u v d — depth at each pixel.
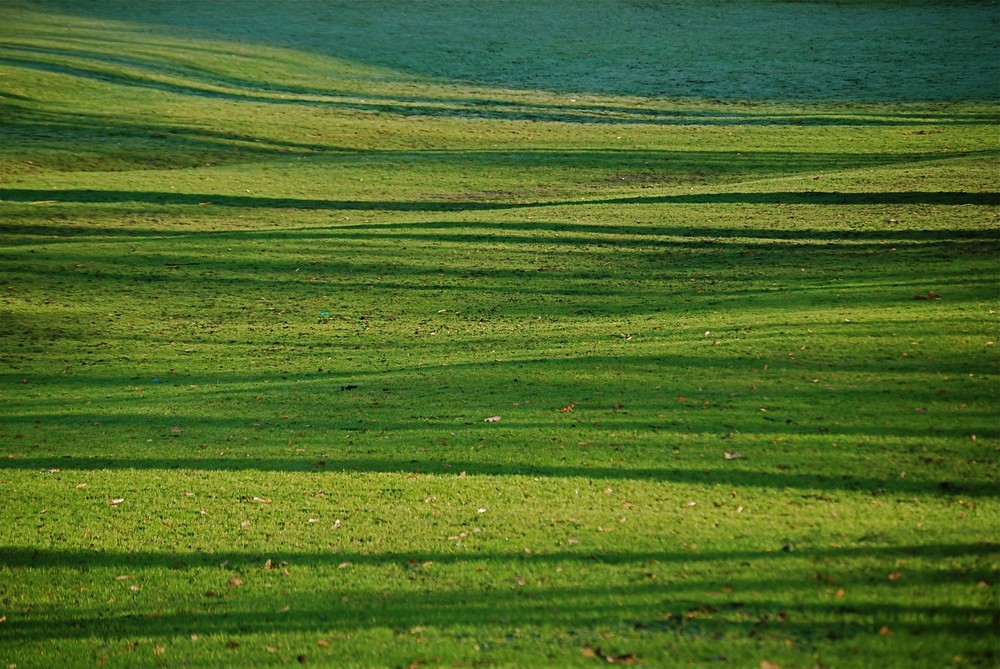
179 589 14.08
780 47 79.12
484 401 20.80
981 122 52.28
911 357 20.91
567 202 40.22
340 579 14.01
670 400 19.88
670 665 11.05
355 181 44.53
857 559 13.01
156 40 75.31
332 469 17.92
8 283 30.78
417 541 14.98
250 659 12.20
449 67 74.19
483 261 32.53
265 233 36.16
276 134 52.50
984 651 10.66
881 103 60.09
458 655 11.78
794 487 15.68
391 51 78.12
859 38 80.69
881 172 40.91
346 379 23.00
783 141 50.81
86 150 47.53
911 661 10.62
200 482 17.61
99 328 27.38
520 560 14.07
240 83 64.62
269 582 14.09
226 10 90.25
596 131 54.88
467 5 95.31
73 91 57.53
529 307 27.95
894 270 27.75
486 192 43.09
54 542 15.58
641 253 32.38
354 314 28.23
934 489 15.08
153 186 42.41
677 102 63.47
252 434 19.83
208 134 51.66
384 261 32.94
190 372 24.06
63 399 22.45
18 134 49.12
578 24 88.56
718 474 16.42
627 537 14.47
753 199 38.09
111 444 19.61
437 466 17.73
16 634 13.20
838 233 32.50
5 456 19.11
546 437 18.58
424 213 39.62
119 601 13.86
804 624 11.58
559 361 22.88
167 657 12.42
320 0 95.69
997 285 25.30
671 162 47.44
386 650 12.09
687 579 13.02
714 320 24.98
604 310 27.11
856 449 16.80
